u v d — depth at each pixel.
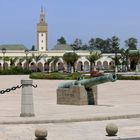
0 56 150.75
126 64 141.62
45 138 15.04
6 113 22.62
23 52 155.00
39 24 190.88
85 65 156.50
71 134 16.81
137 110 23.36
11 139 15.85
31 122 19.45
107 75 25.84
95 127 18.41
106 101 30.64
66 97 27.81
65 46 189.88
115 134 16.23
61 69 151.12
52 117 20.42
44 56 153.88
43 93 40.41
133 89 45.56
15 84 57.38
